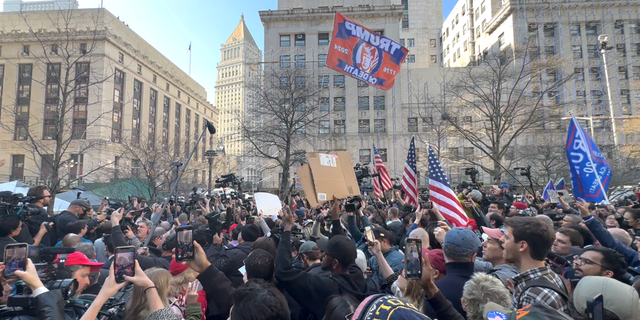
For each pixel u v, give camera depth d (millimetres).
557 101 39375
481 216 5652
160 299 2496
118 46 53125
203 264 2900
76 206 6812
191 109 82438
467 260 3361
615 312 1973
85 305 2914
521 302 2578
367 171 6934
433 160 6547
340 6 46844
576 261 3484
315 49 47062
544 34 45188
